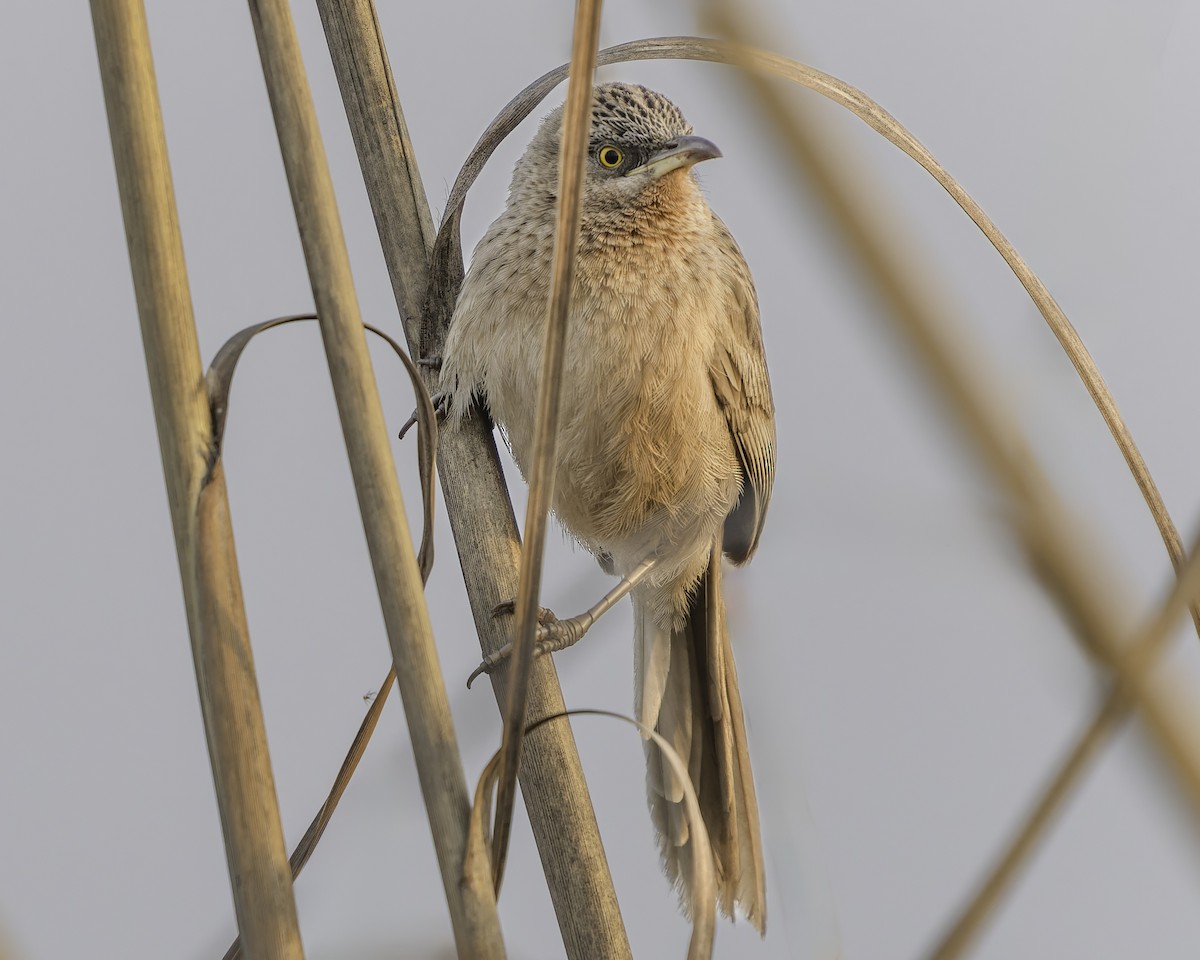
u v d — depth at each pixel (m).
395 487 3.49
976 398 2.03
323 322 3.47
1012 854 2.41
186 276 3.35
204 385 3.36
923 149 3.59
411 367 4.11
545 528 3.32
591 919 4.92
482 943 3.37
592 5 3.12
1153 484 3.12
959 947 2.42
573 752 5.14
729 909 6.93
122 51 3.23
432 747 3.46
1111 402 3.04
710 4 2.03
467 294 6.56
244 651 3.38
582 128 3.17
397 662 3.49
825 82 3.59
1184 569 2.12
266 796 3.41
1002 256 3.45
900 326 1.99
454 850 3.42
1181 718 2.08
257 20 3.43
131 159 3.26
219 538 3.35
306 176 3.44
